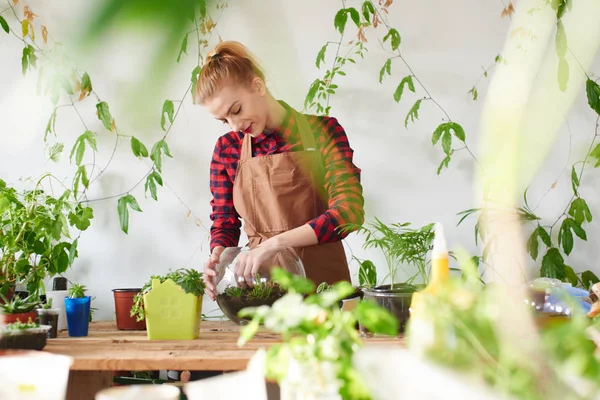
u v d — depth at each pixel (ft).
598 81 10.35
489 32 10.81
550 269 9.98
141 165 11.19
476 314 1.24
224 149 8.46
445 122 10.77
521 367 1.09
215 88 6.89
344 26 10.59
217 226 8.50
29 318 5.33
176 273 6.18
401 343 4.69
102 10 0.41
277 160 7.98
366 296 5.48
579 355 1.14
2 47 11.11
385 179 10.85
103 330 7.06
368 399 1.85
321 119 7.89
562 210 10.60
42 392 2.33
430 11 10.91
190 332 5.96
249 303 5.88
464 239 10.63
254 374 1.97
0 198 9.29
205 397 1.93
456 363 1.20
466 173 10.70
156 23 0.41
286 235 6.88
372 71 10.93
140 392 2.25
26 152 11.17
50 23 11.01
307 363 1.93
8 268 9.51
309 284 2.16
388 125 10.87
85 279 11.16
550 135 0.52
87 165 11.21
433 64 10.88
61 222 9.82
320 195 8.08
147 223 11.18
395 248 5.36
